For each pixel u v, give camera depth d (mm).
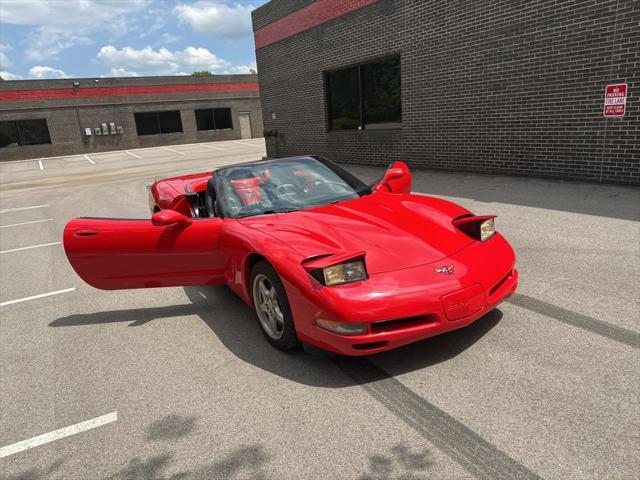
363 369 2832
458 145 9711
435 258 2775
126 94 32281
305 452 2189
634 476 1835
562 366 2617
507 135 8617
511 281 3008
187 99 34469
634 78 6586
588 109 7219
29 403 2883
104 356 3406
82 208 10836
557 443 2049
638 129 6680
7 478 2250
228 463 2176
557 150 7816
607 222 5250
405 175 4648
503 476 1906
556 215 5730
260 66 16516
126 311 4262
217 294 4453
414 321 2609
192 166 19578
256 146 29500
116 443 2414
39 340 3809
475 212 6297
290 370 2938
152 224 3727
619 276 3793
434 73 9859
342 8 12117
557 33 7391
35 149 29922
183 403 2699
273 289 3064
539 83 7836
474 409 2344
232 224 3514
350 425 2342
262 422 2445
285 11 14453
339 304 2545
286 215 3488
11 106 28969
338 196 3855
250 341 3406
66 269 5855
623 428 2098
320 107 14000
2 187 17453
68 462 2311
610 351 2727
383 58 11336
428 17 9688
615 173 7078
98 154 30594
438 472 1969
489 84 8727
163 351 3383
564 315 3215
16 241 7844
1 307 4719
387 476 1983
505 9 8094
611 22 6676
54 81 29969
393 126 11555
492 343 2932
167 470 2176
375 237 2975
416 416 2348
